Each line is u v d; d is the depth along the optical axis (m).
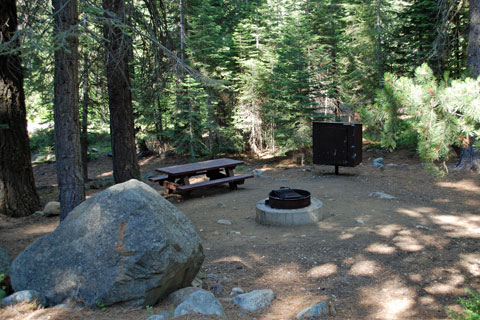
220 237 7.50
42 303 4.11
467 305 3.57
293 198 8.30
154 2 10.73
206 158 18.94
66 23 7.04
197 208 9.94
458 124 3.82
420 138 3.95
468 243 6.43
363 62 18.22
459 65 14.53
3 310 3.84
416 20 15.18
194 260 4.57
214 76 18.14
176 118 17.61
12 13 9.61
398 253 6.08
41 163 22.31
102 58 10.88
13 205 9.88
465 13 14.22
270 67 17.88
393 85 4.04
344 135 12.62
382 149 17.53
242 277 5.47
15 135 9.98
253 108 18.72
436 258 5.86
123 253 4.09
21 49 6.32
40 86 9.98
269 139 18.73
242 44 18.84
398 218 7.98
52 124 17.83
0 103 9.71
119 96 11.93
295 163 16.81
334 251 6.36
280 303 4.56
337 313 4.31
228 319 3.92
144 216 4.25
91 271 4.15
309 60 16.61
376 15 17.58
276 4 22.45
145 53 10.68
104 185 14.32
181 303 4.01
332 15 20.20
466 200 9.41
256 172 14.77
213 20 18.27
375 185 11.34
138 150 23.95
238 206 9.91
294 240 7.07
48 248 4.46
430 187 10.88
